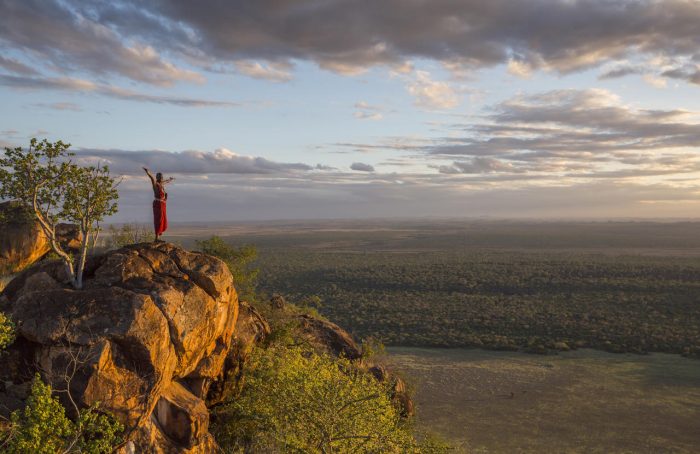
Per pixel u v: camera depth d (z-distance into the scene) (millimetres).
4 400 9727
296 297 117375
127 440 10031
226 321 13609
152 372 10516
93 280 11797
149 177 14047
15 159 11641
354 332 78625
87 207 12273
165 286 11789
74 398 9602
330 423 13102
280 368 15492
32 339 10133
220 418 14547
